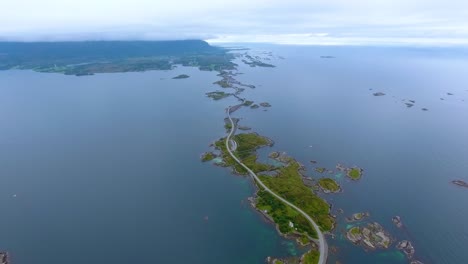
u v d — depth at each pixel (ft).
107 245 471.62
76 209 553.64
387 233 494.18
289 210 539.29
